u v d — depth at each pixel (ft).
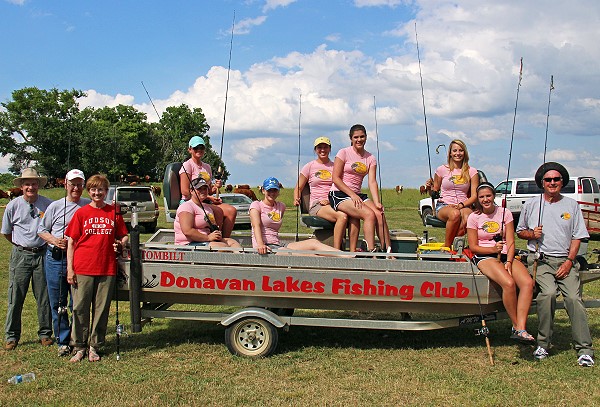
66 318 19.12
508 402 15.06
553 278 18.16
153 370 17.57
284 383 16.43
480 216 18.57
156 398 15.30
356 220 20.30
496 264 17.87
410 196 111.96
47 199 20.38
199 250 18.78
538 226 18.19
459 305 18.29
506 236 18.34
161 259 18.63
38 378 16.90
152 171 196.24
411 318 23.54
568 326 22.65
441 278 17.84
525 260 19.08
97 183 18.30
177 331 22.09
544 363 17.99
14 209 19.65
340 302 18.35
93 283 18.35
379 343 20.52
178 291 18.52
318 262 18.12
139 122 194.29
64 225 19.26
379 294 17.97
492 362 17.92
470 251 18.70
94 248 18.19
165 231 23.09
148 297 18.90
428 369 17.57
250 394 15.58
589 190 58.59
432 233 56.24
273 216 20.12
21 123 171.01
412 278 17.87
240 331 18.86
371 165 20.72
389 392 15.72
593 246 47.24
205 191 19.88
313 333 21.76
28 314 24.91
